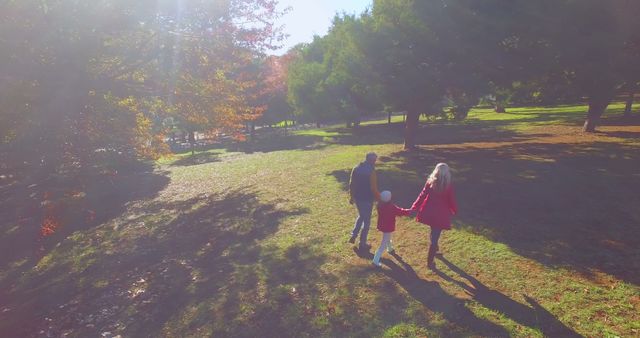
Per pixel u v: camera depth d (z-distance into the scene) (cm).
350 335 441
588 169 1057
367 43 1409
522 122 2841
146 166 2289
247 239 812
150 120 1048
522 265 570
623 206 750
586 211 744
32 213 1154
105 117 805
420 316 466
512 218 751
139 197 1419
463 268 582
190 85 997
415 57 1341
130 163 1927
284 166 1717
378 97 1538
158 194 1452
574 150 1384
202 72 973
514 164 1221
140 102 964
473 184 1016
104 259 801
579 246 606
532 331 419
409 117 1778
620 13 973
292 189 1210
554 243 626
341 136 3288
